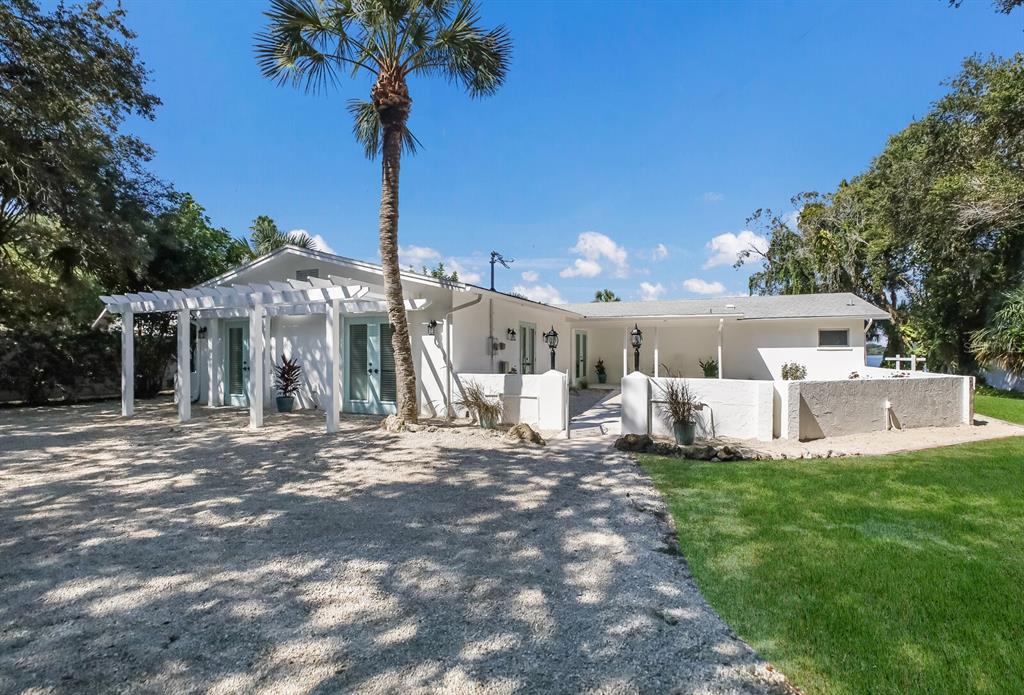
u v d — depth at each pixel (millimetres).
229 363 13852
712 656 2416
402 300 9297
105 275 15102
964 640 2521
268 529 4141
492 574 3330
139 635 2568
